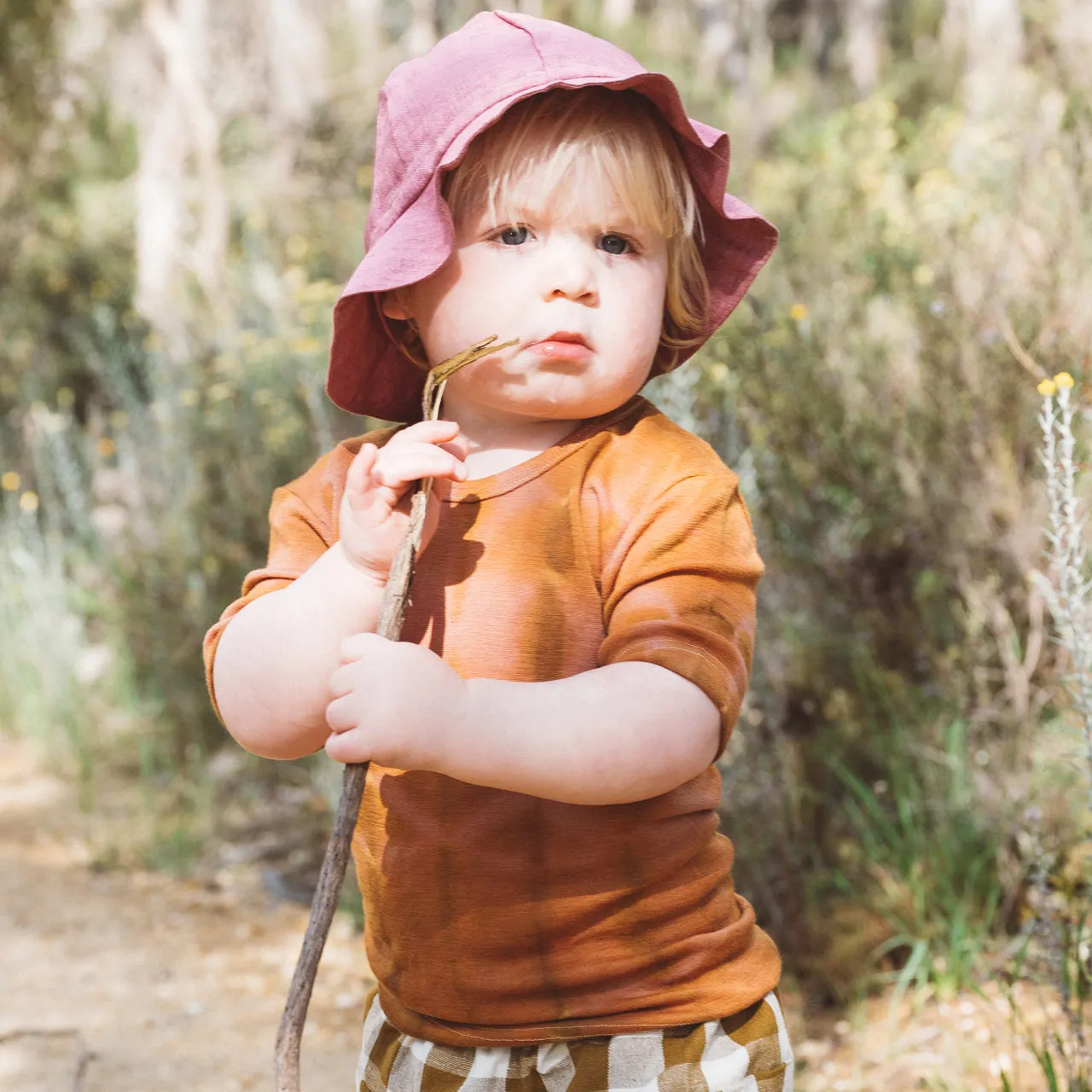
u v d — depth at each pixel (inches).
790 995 106.2
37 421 234.2
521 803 52.4
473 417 56.9
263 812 164.9
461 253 53.5
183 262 288.8
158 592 184.9
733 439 123.0
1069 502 73.0
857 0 519.2
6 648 203.2
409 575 49.6
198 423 191.8
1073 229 127.5
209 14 368.8
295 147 354.3
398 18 526.0
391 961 55.7
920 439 127.1
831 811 118.0
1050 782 106.6
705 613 51.3
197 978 126.0
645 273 54.1
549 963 52.9
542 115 52.6
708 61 456.4
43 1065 109.9
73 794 175.6
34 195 303.0
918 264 151.9
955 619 122.6
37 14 279.4
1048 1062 78.4
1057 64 189.9
